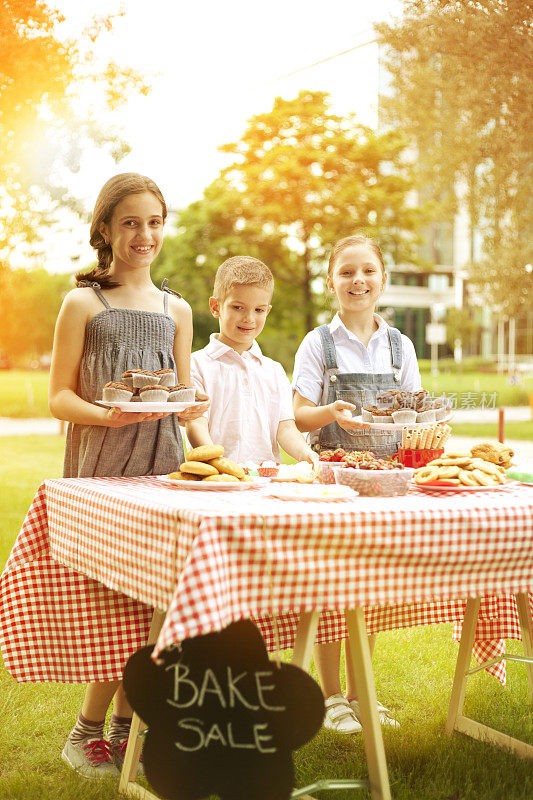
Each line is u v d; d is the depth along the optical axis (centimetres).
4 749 306
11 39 789
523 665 398
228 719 207
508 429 1856
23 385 4381
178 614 174
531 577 220
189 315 319
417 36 1534
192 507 201
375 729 220
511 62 1460
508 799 266
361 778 279
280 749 204
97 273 302
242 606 186
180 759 210
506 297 2147
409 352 371
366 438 352
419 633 452
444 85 1576
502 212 1825
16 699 351
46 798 266
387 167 2378
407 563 202
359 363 361
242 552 185
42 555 285
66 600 286
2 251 905
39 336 4516
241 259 331
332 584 195
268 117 2327
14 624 283
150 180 303
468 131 1611
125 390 262
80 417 283
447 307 5719
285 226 2395
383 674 384
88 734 292
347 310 362
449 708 322
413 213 2356
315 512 193
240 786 206
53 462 1234
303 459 306
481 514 208
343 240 367
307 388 355
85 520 248
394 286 6109
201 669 209
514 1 1421
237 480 252
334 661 331
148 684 213
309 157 2277
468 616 315
